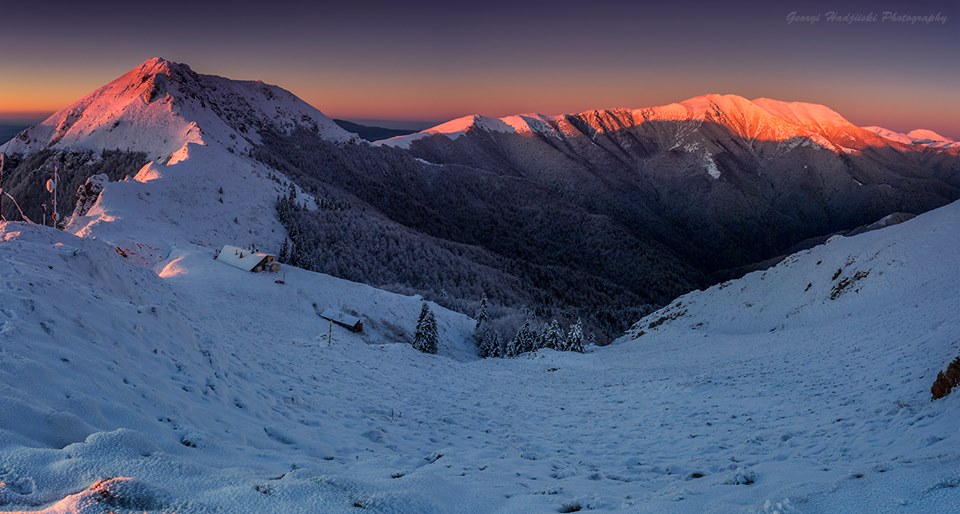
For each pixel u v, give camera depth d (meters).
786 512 4.23
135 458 4.69
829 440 10.05
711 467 8.79
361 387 17.22
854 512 4.15
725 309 57.78
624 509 4.95
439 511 4.51
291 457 6.70
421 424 13.17
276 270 73.25
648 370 31.12
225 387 9.77
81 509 3.53
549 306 141.50
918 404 10.93
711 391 18.95
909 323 24.42
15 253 12.12
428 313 59.03
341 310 69.44
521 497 5.55
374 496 4.34
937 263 37.09
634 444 12.48
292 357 19.03
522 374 31.02
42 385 6.01
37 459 4.33
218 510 3.84
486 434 13.42
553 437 13.62
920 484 4.43
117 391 6.96
